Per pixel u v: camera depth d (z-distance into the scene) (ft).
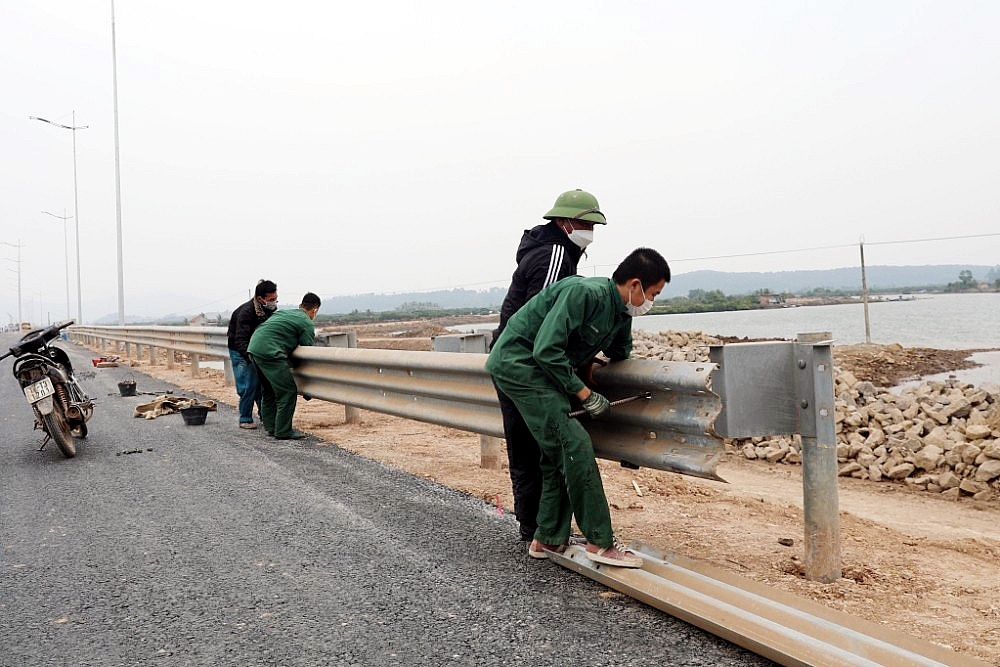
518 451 13.23
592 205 13.05
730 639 9.05
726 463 25.79
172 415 32.01
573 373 11.13
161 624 10.30
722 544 13.50
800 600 9.50
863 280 55.06
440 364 17.58
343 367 23.40
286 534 14.19
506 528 14.29
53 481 19.67
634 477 19.40
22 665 9.21
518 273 13.33
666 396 11.59
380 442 24.09
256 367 26.78
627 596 10.76
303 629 9.97
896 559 13.21
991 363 49.75
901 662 7.89
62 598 11.37
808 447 11.31
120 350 96.63
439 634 9.68
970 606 10.89
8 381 56.39
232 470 20.12
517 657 8.96
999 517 18.85
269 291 27.20
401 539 13.69
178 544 13.82
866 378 45.21
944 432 24.03
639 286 11.37
